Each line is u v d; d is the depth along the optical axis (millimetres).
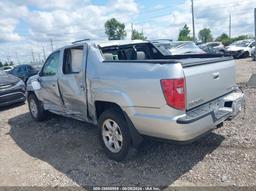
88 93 4816
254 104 6840
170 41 9070
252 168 3914
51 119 7395
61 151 5184
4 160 5051
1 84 9156
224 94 4496
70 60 5430
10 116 8406
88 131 6125
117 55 5512
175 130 3578
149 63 3822
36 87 6277
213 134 5133
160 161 4375
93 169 4344
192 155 4449
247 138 4844
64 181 4066
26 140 6031
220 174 3836
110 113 4387
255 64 17078
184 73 3596
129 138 4250
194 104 3812
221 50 24672
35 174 4379
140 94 3850
